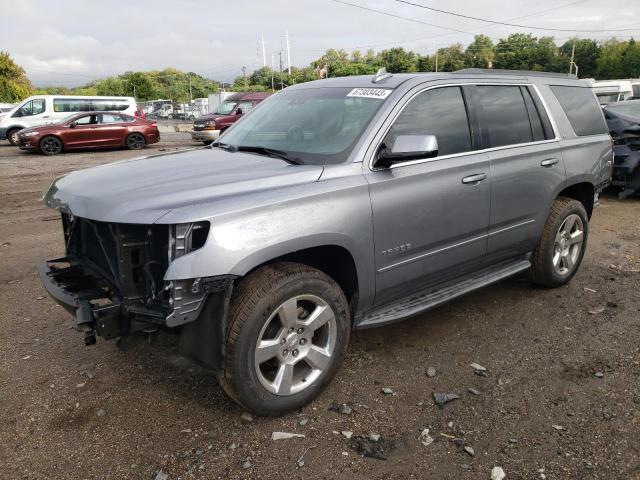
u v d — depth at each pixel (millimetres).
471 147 4035
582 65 95188
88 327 2801
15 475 2643
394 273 3535
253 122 4273
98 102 23547
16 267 5805
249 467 2699
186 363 3121
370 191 3307
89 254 3484
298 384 3143
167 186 2980
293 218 2941
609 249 6547
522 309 4684
